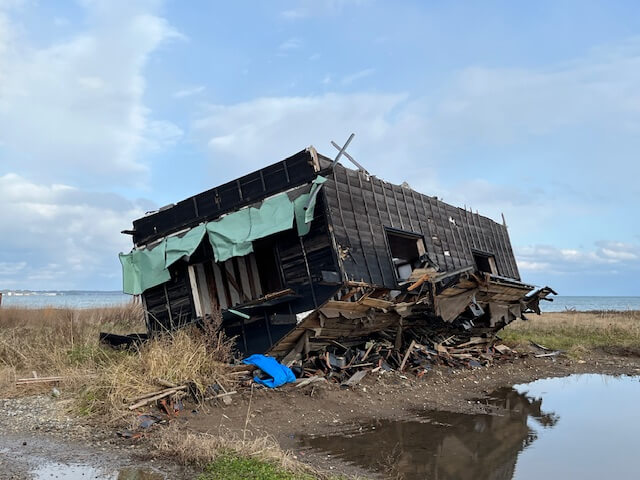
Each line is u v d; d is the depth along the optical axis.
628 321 28.77
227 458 6.78
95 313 23.64
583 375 16.61
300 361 13.02
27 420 8.81
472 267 14.72
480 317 18.70
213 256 14.25
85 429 8.44
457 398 12.76
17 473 6.39
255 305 12.53
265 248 13.95
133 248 15.81
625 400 12.82
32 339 14.23
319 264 12.52
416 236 15.93
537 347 20.77
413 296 14.67
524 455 8.38
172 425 8.65
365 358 14.49
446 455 8.27
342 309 12.84
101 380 9.86
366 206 14.02
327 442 8.70
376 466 7.59
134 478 6.36
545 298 20.73
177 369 10.27
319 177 12.52
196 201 14.67
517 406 12.08
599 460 8.20
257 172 13.65
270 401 10.52
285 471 6.46
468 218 19.75
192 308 14.49
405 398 12.24
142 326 22.39
